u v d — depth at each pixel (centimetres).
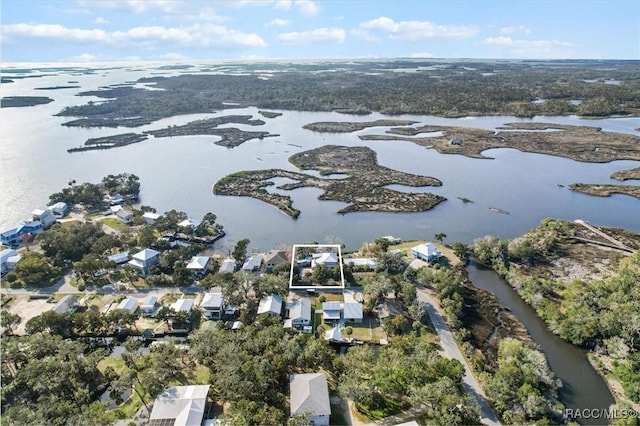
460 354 8056
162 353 7544
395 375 7000
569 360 8069
